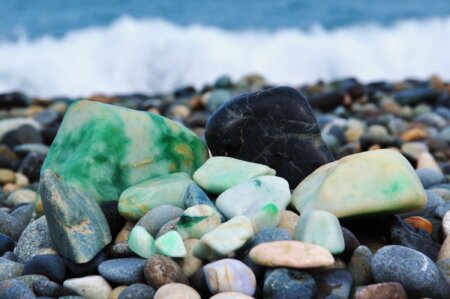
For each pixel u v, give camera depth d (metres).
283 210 0.67
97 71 2.64
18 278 0.63
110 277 0.62
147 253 0.64
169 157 0.75
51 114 1.70
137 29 2.80
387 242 0.67
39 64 2.61
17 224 0.76
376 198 0.65
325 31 2.96
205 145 0.77
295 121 0.75
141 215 0.69
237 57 2.75
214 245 0.61
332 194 0.66
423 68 2.78
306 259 0.59
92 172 0.71
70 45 2.73
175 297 0.58
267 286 0.59
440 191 0.82
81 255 0.63
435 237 0.70
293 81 2.67
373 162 0.67
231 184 0.69
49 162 0.73
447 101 1.79
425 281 0.59
